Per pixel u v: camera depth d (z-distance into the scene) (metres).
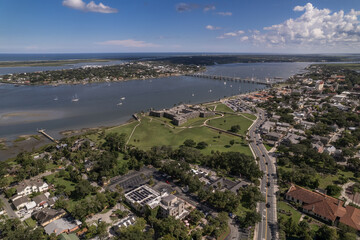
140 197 182.62
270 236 148.50
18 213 170.38
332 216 158.25
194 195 192.00
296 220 161.62
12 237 134.38
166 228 146.12
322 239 142.25
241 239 145.25
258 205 178.25
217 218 155.88
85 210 163.38
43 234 148.75
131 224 154.50
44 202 180.75
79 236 148.12
